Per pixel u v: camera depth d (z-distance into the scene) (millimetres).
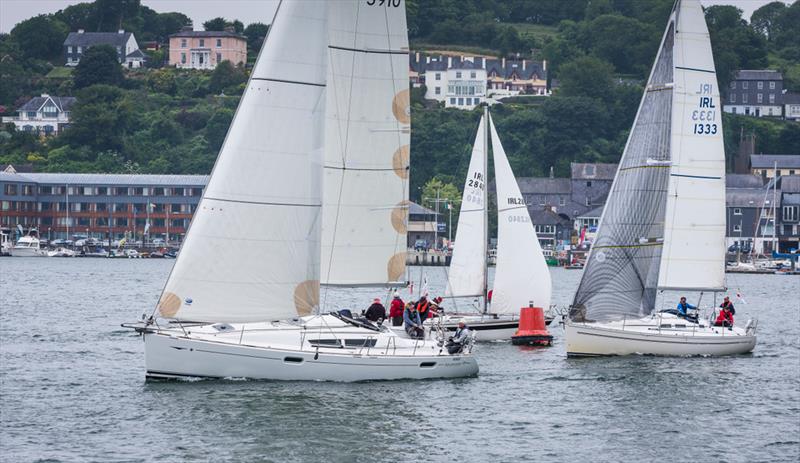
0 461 79188
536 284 148625
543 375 115062
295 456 81250
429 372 106875
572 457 82875
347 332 103312
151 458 80250
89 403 97000
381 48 103438
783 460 83000
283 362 101250
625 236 127812
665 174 128375
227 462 79562
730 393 107750
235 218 99812
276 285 100562
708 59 133000
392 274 105250
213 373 100562
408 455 82312
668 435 89938
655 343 129375
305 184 100562
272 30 100188
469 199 150875
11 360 125062
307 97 100250
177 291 99375
